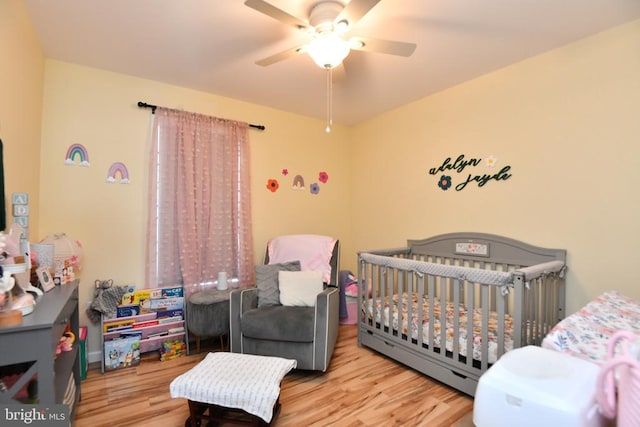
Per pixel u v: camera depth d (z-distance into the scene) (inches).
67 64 98.5
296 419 73.0
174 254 113.0
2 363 45.3
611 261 81.3
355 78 109.5
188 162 114.8
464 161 113.6
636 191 77.4
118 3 70.9
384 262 103.6
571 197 88.1
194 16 75.5
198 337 109.7
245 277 127.0
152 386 87.5
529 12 73.9
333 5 67.1
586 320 59.7
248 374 66.9
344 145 165.0
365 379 91.4
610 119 81.1
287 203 145.0
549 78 91.8
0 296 48.7
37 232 90.9
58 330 53.8
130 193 108.5
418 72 105.0
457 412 76.0
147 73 106.4
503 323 74.0
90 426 70.3
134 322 102.7
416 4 70.9
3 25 60.7
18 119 71.3
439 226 122.6
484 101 107.3
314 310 97.8
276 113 141.2
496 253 103.6
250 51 92.0
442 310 86.5
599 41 82.6
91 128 102.0
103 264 103.9
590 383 40.9
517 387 40.4
